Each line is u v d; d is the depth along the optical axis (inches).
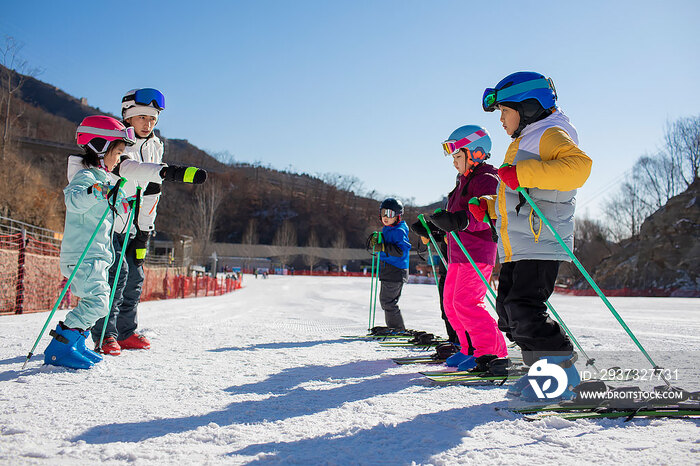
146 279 718.5
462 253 119.0
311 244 3912.4
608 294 1200.8
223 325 232.4
